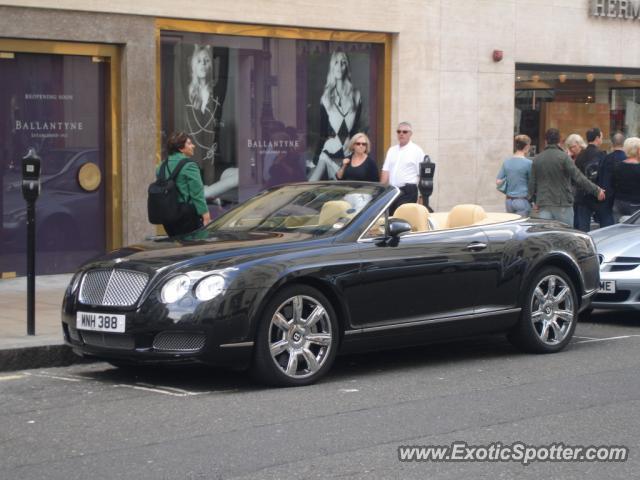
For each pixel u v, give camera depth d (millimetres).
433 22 20672
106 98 16891
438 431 8117
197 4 17375
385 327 10266
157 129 17188
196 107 17766
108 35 16484
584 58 23625
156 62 17109
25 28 15695
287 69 18906
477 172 21672
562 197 16172
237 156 18375
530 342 11438
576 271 11766
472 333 11016
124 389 9773
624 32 24297
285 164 19000
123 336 9438
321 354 9875
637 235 13828
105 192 17016
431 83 20766
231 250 9742
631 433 8094
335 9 19188
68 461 7359
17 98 16047
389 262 10250
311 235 10266
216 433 8062
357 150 16609
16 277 16250
